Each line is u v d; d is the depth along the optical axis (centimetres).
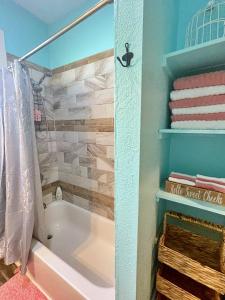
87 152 175
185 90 79
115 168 65
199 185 81
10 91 125
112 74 143
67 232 193
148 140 67
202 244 99
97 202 179
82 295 92
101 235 177
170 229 108
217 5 85
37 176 135
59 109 190
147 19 54
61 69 178
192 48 68
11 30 152
